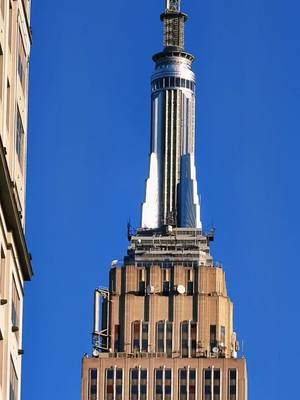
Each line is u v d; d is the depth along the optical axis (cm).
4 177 11319
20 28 12475
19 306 12312
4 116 11788
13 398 11994
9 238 11794
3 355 11644
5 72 11806
